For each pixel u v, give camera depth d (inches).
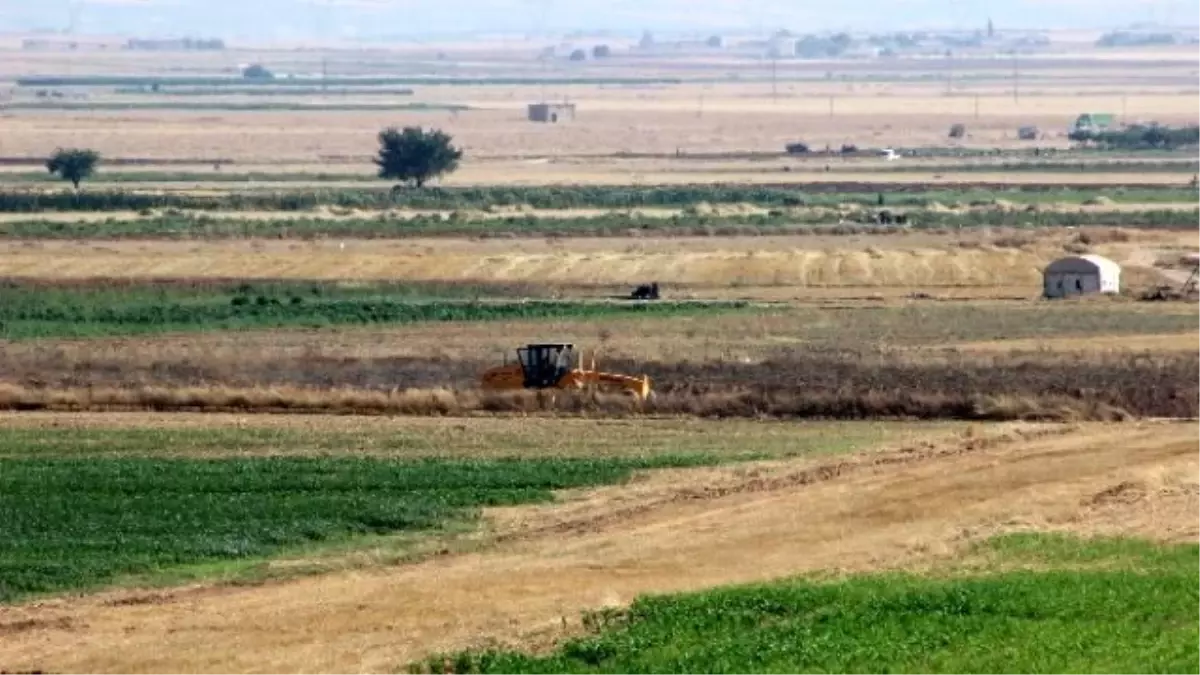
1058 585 4923.7
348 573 5659.5
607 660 4291.3
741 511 6510.8
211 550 5969.5
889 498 6658.5
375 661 4483.3
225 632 4857.3
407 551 5984.3
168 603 5255.9
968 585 4955.7
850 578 5236.2
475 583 5428.2
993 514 6328.7
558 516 6535.4
